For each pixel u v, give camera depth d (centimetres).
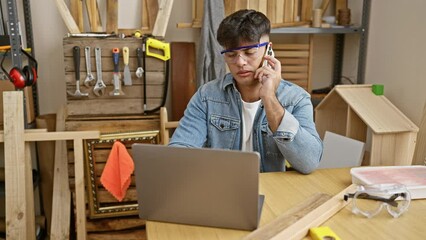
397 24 221
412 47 210
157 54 206
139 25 235
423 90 203
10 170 185
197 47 244
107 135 200
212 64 217
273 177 137
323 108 228
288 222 100
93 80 203
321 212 106
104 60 202
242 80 135
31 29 224
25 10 219
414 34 208
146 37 203
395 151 182
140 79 208
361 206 112
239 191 94
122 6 232
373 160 182
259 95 136
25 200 189
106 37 201
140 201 102
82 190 193
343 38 266
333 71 272
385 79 233
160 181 98
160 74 209
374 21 241
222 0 215
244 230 99
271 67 132
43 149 224
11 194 186
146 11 230
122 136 202
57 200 207
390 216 107
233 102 150
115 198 210
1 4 203
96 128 204
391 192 111
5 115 183
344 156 203
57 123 209
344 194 116
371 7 243
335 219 106
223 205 97
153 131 206
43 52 231
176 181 97
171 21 241
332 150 210
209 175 94
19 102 184
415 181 123
